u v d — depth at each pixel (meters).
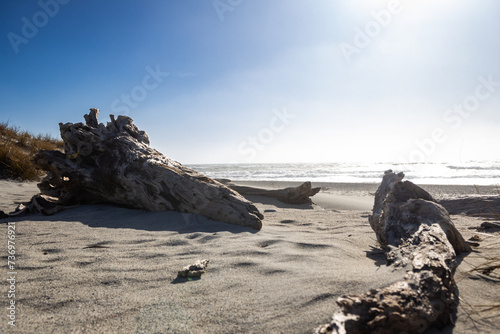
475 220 4.21
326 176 21.83
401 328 1.26
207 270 2.20
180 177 4.22
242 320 1.49
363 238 3.20
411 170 23.56
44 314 1.59
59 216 4.31
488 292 1.69
